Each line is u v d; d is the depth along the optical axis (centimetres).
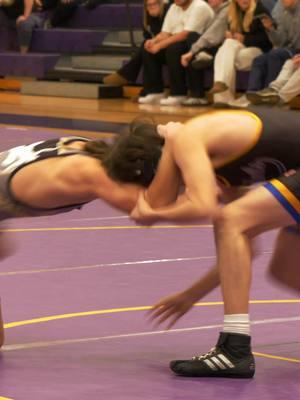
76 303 590
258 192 449
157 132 449
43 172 446
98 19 2150
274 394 424
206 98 1777
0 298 597
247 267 447
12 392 418
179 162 431
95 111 1709
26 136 1373
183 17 1762
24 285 632
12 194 452
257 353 493
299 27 1588
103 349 498
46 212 458
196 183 424
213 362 447
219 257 449
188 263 707
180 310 489
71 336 521
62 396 413
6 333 525
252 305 591
